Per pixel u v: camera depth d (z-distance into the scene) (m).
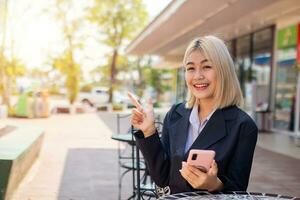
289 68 12.66
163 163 2.18
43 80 24.38
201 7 9.60
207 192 1.92
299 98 12.04
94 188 5.73
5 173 4.14
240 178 1.98
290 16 11.56
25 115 18.34
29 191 5.39
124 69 32.50
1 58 18.16
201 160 1.85
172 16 10.86
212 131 2.05
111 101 28.58
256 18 11.84
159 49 21.39
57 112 22.62
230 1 8.91
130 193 5.48
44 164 7.31
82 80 26.53
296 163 7.83
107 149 9.32
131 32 27.45
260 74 14.36
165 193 2.22
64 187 5.74
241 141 2.01
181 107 2.28
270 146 9.92
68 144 10.08
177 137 2.18
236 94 2.10
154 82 39.62
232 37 16.70
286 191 5.77
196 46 2.13
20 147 5.34
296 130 12.10
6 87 18.53
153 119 2.18
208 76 2.10
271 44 13.47
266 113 13.29
